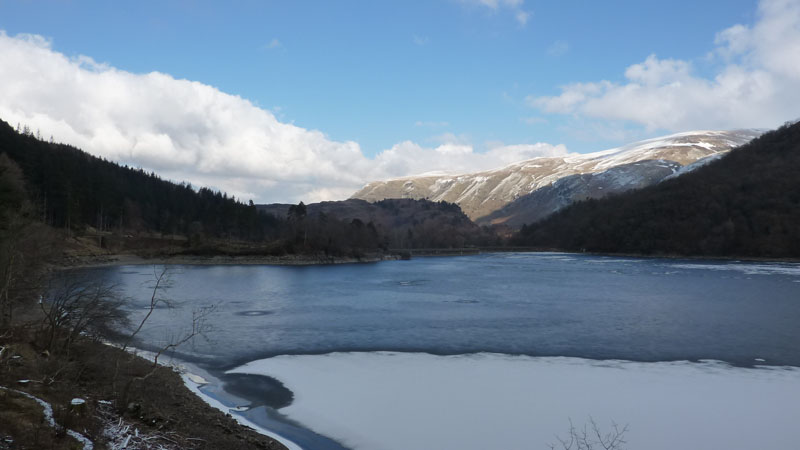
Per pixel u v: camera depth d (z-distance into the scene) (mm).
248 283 88625
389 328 46312
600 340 41250
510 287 84000
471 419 23828
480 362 34062
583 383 29266
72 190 132875
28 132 193500
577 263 158125
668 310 57094
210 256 142750
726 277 100750
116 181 194250
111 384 24688
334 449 20609
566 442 21172
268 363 33781
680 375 30875
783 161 195625
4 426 16078
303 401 26391
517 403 25938
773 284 85938
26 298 31797
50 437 16281
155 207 198125
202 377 30562
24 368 23109
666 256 184500
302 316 52875
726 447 20781
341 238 165125
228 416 23516
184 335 41969
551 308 58969
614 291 77188
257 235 197625
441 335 43219
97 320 29250
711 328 46438
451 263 163375
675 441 21297
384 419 23844
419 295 72125
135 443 18109
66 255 112188
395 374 31219
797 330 45406
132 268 115000
